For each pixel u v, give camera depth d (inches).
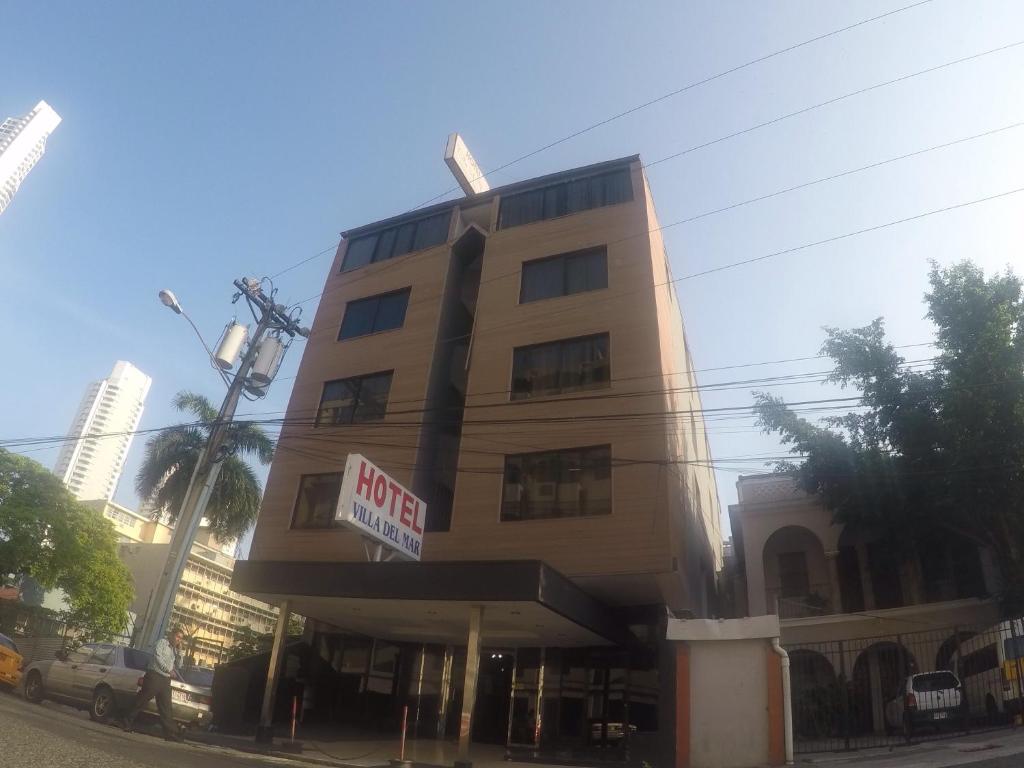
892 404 773.3
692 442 983.0
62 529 1097.4
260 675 721.0
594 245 852.6
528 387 793.6
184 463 1199.6
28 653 1105.4
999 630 577.0
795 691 680.4
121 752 357.4
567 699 717.3
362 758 546.3
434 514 825.5
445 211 1010.1
